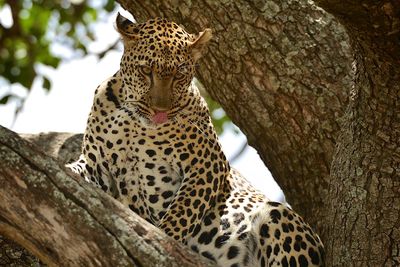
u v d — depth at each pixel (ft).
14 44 61.93
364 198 30.37
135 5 38.78
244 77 37.17
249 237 35.83
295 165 36.94
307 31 37.01
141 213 37.06
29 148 25.86
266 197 37.78
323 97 36.19
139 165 36.50
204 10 37.50
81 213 25.67
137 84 35.14
